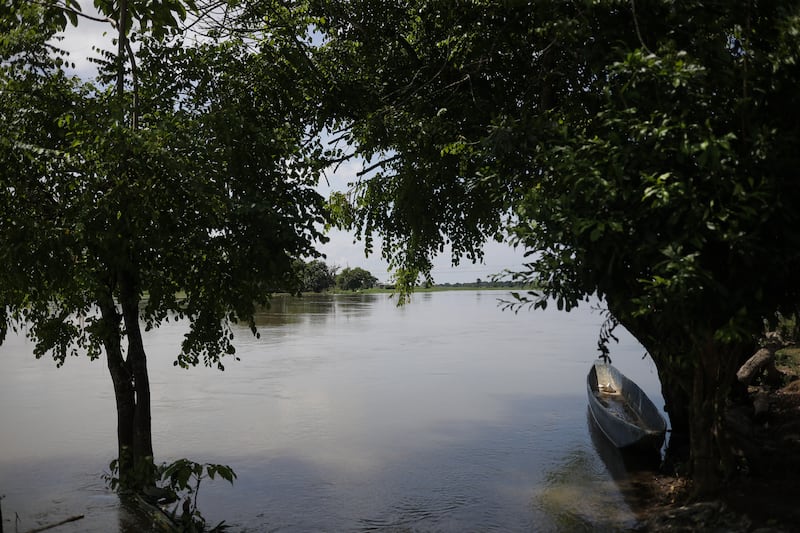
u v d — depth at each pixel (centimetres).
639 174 612
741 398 1197
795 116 612
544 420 1461
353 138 1101
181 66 914
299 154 901
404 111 1046
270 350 2825
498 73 1004
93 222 765
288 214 871
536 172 801
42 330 979
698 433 782
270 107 1018
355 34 1120
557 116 805
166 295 906
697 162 588
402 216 1229
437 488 991
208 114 833
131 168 780
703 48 621
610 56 675
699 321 639
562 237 653
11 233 759
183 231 830
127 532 795
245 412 1546
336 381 2000
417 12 1062
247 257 827
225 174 820
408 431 1364
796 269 639
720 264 653
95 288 825
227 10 995
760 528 661
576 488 968
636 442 1097
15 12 828
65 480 1029
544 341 3300
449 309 6806
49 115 836
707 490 778
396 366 2341
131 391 949
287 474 1072
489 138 768
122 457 934
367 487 998
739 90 614
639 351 2820
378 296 10675
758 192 555
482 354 2725
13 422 1457
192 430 1372
